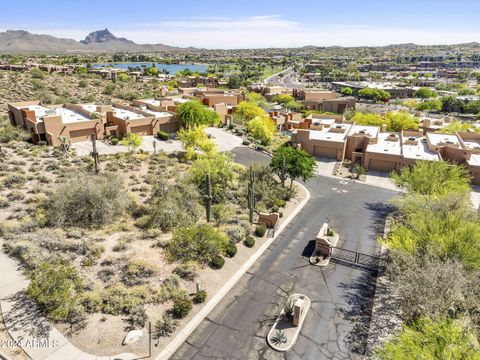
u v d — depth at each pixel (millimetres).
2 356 18891
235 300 26031
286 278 29047
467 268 24359
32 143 56750
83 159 50312
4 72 113750
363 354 21922
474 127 75438
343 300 26703
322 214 41656
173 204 35688
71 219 32875
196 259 28859
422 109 127250
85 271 26438
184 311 23578
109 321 22172
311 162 46438
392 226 36844
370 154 57188
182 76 197750
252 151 64625
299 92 142125
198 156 52844
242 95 111688
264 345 22266
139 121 64125
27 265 25750
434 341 18031
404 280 23047
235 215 38219
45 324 21250
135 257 28547
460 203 31672
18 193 36031
